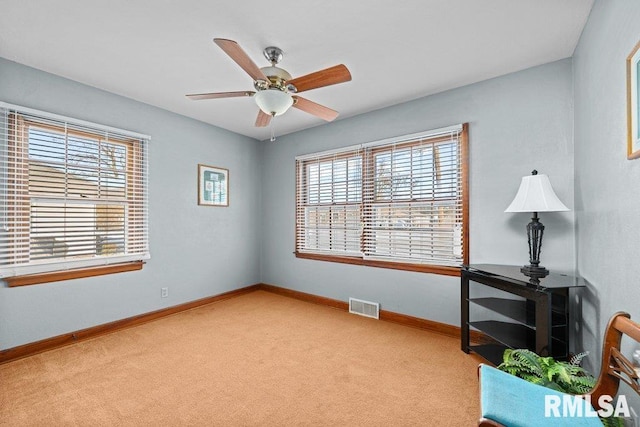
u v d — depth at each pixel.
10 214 2.28
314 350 2.46
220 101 3.06
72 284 2.60
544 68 2.33
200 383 1.97
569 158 2.22
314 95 2.92
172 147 3.36
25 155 2.35
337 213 3.66
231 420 1.62
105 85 2.70
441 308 2.84
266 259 4.43
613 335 1.17
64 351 2.41
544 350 1.80
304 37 1.99
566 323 1.94
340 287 3.61
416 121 3.01
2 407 1.71
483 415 1.07
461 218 2.74
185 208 3.49
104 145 2.81
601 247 1.63
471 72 2.47
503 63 2.33
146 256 3.09
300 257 4.01
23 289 2.33
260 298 4.03
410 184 3.06
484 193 2.61
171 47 2.11
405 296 3.08
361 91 2.83
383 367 2.19
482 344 2.53
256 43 2.05
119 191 2.91
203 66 2.37
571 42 2.05
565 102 2.24
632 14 1.23
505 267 2.37
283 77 2.04
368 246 3.37
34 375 2.05
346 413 1.68
